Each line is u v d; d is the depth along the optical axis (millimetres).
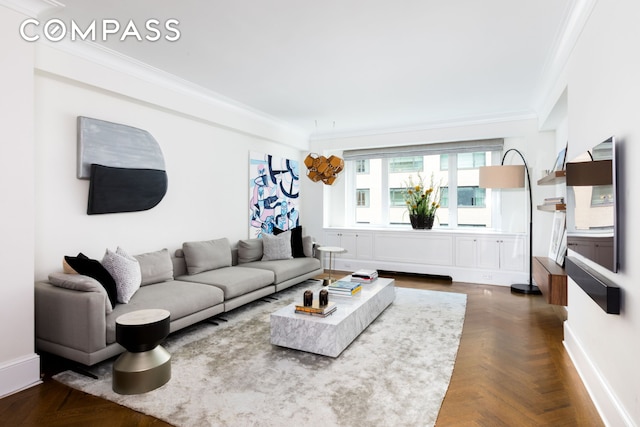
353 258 6555
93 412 2088
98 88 3301
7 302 2332
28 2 2400
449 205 6191
